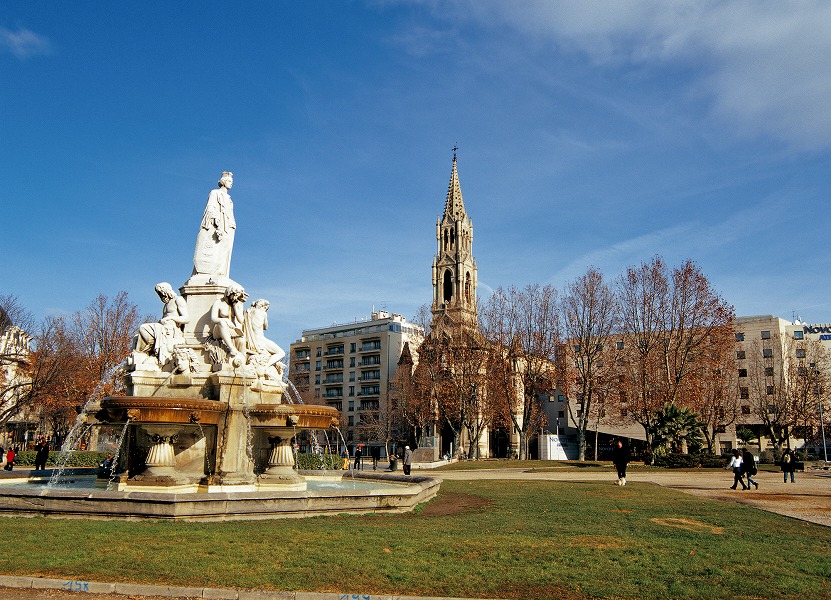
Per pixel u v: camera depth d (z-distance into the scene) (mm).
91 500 15734
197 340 21906
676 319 61406
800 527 17781
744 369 96250
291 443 22094
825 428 85500
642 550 13508
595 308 67312
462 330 71438
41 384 61250
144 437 20609
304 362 139250
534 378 69312
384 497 18641
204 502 15758
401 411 94562
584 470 50375
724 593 10266
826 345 99938
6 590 10109
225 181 24281
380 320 135250
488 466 55625
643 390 60250
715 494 29094
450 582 10609
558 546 13766
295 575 10789
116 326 67250
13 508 16125
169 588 9977
